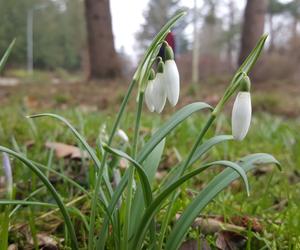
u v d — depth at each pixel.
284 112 0.97
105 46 1.57
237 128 0.13
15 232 0.20
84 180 0.27
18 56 4.75
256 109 1.01
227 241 0.20
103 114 0.69
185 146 0.42
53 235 0.20
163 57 0.14
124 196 0.19
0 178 0.28
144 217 0.13
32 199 0.23
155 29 5.05
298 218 0.22
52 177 0.28
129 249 0.14
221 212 0.23
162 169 0.35
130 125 0.50
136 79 0.14
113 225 0.14
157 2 4.96
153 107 0.15
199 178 0.31
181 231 0.14
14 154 0.12
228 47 4.45
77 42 5.24
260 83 1.58
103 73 1.58
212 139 0.15
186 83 1.70
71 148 0.32
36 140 0.37
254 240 0.20
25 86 1.50
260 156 0.14
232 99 1.03
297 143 0.44
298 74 1.81
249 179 0.31
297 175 0.36
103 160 0.14
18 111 0.69
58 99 1.06
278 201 0.28
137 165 0.12
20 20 4.70
